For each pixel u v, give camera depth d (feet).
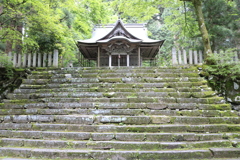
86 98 15.81
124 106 14.79
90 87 17.87
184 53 22.88
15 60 22.40
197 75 19.42
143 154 10.34
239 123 13.47
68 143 11.39
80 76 19.83
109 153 10.43
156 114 14.12
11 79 20.71
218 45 32.14
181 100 15.42
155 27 75.92
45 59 22.72
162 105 14.82
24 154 10.86
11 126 13.43
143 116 13.42
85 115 14.05
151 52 54.13
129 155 10.34
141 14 32.81
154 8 30.94
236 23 31.01
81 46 45.96
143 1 28.84
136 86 17.60
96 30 56.29
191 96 16.26
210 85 19.40
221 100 15.61
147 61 71.41
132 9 30.50
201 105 14.83
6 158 10.54
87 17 48.26
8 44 31.76
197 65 21.70
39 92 17.52
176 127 12.54
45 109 14.73
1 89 19.85
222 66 19.66
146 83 17.74
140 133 12.03
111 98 15.67
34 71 21.01
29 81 19.15
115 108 14.82
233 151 10.38
